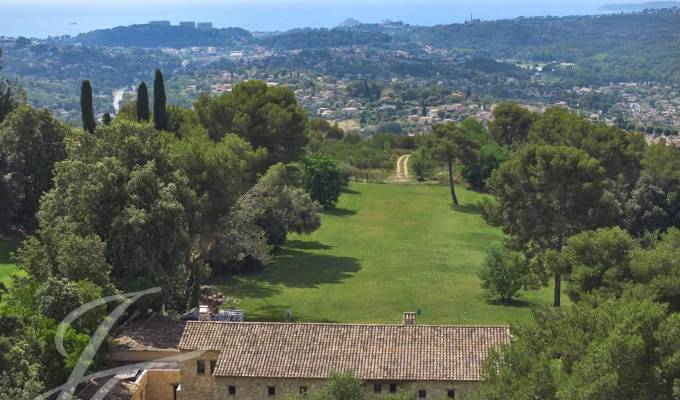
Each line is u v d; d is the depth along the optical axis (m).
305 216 100.00
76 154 70.12
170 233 64.56
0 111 111.38
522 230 79.88
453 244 110.81
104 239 63.81
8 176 89.44
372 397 40.84
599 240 51.38
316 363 48.31
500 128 169.38
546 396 34.34
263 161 104.44
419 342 49.50
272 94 115.38
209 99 111.94
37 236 91.94
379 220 124.44
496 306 80.12
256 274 90.88
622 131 125.06
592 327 37.56
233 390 48.31
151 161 67.06
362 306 79.00
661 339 33.81
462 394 39.88
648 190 113.31
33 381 41.09
